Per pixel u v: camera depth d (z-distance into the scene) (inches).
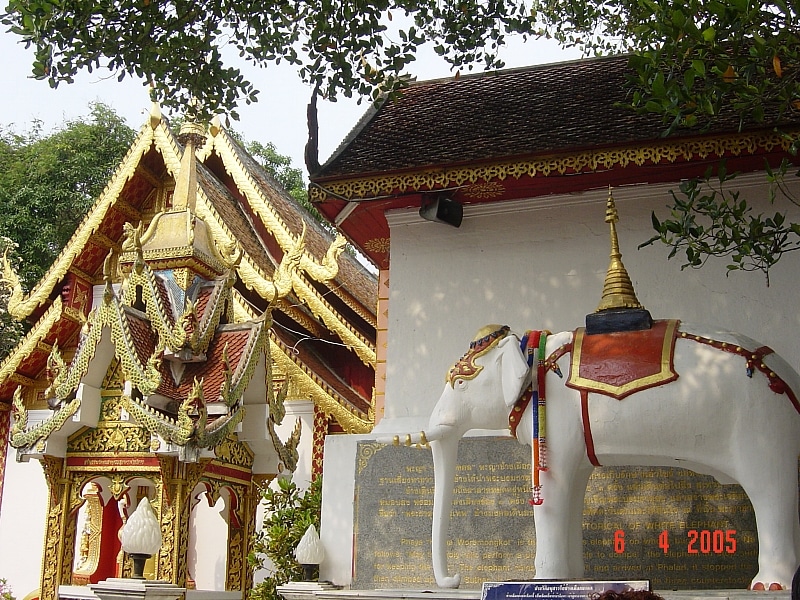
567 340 247.8
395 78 356.8
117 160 1011.9
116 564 447.2
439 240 334.0
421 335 327.6
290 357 570.6
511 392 243.4
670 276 306.5
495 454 297.0
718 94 239.5
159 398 362.6
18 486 646.5
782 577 217.8
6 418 660.7
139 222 650.8
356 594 255.3
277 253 652.1
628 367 235.5
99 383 372.5
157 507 351.6
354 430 550.6
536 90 376.8
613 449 235.9
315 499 413.7
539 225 324.2
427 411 319.0
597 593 181.3
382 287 373.1
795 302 293.3
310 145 325.1
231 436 388.8
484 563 289.6
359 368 641.6
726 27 226.8
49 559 358.0
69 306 638.5
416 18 355.3
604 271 313.3
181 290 407.2
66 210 960.9
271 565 533.3
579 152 294.2
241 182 641.6
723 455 230.1
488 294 324.2
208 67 350.0
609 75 377.1
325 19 343.0
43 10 302.8
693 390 229.3
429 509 301.9
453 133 342.6
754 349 234.4
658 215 312.3
